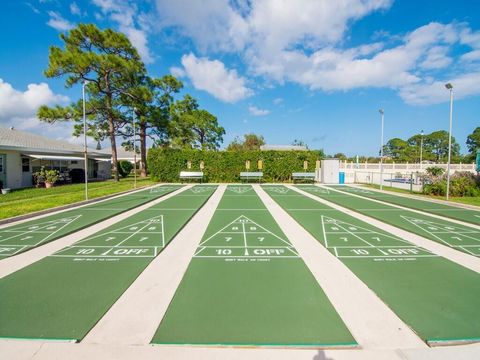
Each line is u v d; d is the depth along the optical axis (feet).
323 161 83.56
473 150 196.54
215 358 8.85
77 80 66.69
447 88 44.86
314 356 9.02
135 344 9.53
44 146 71.46
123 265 16.88
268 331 10.27
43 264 17.03
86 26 65.16
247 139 197.88
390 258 18.29
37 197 44.70
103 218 29.99
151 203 41.52
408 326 10.68
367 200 45.88
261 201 44.21
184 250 19.76
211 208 37.37
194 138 140.15
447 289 13.82
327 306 12.09
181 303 12.30
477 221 29.43
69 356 8.91
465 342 9.78
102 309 11.78
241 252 19.40
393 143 237.66
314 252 19.43
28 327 10.46
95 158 92.58
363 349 9.39
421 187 57.67
